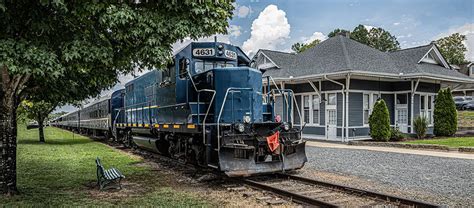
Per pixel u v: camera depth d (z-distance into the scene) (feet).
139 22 20.33
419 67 67.21
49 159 43.52
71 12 19.97
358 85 63.05
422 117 63.16
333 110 64.49
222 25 22.52
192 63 33.35
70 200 23.20
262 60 83.56
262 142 30.04
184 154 35.14
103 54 20.47
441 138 61.87
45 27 19.49
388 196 22.30
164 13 21.68
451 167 34.19
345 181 28.76
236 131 29.19
